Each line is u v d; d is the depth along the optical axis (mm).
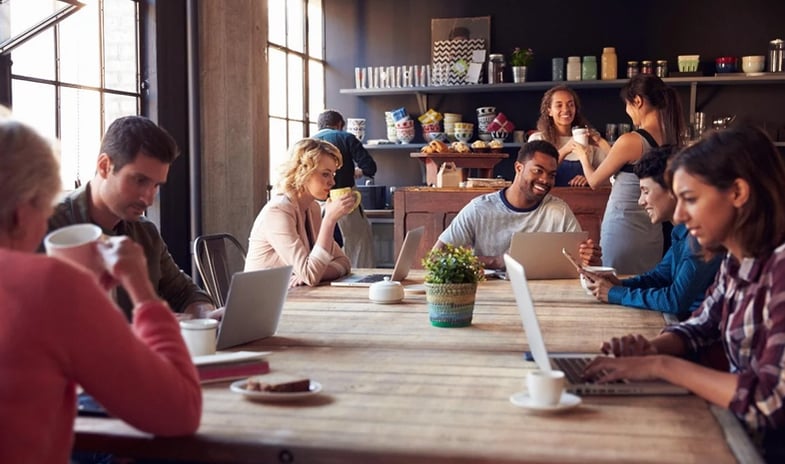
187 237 5414
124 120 2508
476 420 1630
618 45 7363
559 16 7445
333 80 7844
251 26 5449
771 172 1728
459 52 7566
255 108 5508
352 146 6137
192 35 5270
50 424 1322
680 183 1784
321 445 1486
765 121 7148
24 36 3420
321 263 3475
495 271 3809
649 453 1438
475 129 7676
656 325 2621
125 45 4852
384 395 1812
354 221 6117
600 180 4297
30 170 1376
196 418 1484
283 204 3613
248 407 1721
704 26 7211
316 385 1849
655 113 4215
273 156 6711
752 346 1794
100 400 1392
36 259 1343
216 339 2262
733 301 1925
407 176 7809
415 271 3973
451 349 2277
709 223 1763
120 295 2703
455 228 4066
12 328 1300
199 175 5367
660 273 3162
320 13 7719
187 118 5367
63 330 1320
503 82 7426
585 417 1647
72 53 4398
